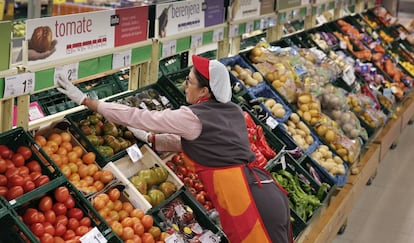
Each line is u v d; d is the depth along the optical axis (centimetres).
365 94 698
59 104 426
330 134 523
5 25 275
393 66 838
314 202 431
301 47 661
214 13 474
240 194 321
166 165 359
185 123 309
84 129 333
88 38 332
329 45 739
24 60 293
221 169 320
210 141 316
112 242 283
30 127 315
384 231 549
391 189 648
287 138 479
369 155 602
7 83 283
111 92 464
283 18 627
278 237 331
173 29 417
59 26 308
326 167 489
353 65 737
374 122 624
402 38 974
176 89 406
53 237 267
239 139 322
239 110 330
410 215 586
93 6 744
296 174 451
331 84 625
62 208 275
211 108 317
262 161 414
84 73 333
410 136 844
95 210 285
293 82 540
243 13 525
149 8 385
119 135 351
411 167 719
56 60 311
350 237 532
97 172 313
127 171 340
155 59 404
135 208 316
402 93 784
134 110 311
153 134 360
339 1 830
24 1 746
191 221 340
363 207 597
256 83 506
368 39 860
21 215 267
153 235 308
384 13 999
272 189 333
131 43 373
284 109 509
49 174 286
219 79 315
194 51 552
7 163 273
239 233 325
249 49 560
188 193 350
